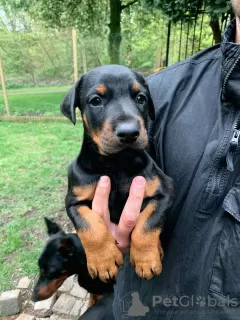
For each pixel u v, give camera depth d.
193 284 0.20
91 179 0.24
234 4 0.21
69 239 0.45
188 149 0.22
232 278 0.18
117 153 0.23
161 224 0.22
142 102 0.25
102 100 0.25
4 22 1.72
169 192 0.22
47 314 0.47
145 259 0.22
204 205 0.20
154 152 0.25
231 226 0.19
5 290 0.50
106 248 0.22
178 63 0.26
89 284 0.44
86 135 0.26
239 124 0.20
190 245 0.20
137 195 0.21
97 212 0.23
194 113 0.22
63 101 0.28
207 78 0.23
